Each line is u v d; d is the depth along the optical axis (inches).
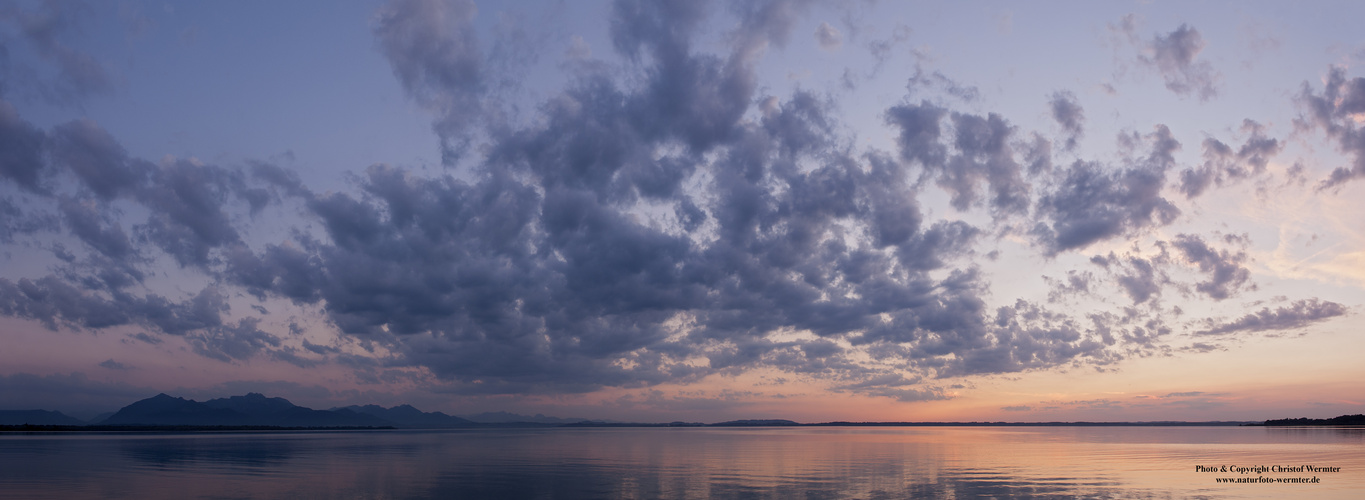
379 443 5088.6
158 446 4261.8
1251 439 5231.3
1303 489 1836.9
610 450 3949.3
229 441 5334.6
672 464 2768.2
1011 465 2635.3
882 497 1706.4
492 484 1985.7
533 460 3011.8
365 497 1697.8
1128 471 2345.0
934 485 1953.7
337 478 2145.7
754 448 4200.3
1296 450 3511.3
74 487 1882.4
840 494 1764.3
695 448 4215.1
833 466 2637.8
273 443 4963.1
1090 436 6776.6
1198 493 1756.9
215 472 2336.4
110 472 2315.5
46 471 2341.3
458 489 1865.2
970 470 2426.2
